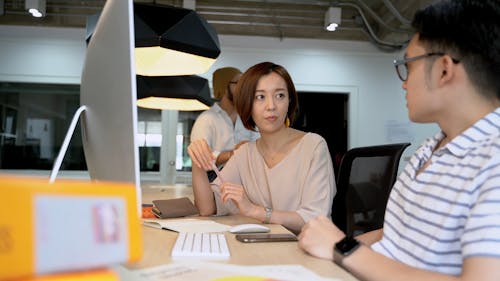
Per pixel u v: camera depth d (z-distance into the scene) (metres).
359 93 5.38
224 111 3.12
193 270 0.75
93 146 0.98
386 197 1.59
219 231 1.23
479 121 0.79
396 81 5.39
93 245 0.37
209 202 1.68
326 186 1.58
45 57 5.04
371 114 5.38
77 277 0.36
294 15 5.14
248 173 1.75
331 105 5.45
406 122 5.36
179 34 1.89
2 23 5.00
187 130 5.25
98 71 0.86
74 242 0.36
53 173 0.90
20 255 0.34
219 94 3.12
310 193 1.57
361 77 5.39
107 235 0.38
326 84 5.35
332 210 1.93
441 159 0.87
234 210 1.69
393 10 4.25
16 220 0.34
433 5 0.83
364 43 5.40
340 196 1.90
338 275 0.76
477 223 0.67
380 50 5.40
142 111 5.19
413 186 0.91
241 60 5.25
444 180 0.82
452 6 0.80
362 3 4.77
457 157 0.82
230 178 1.76
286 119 1.73
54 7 4.96
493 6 0.76
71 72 5.05
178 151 5.23
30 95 5.04
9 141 4.99
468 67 0.78
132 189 0.41
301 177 1.62
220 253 0.90
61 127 5.08
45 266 0.34
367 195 1.73
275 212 1.49
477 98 0.79
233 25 5.27
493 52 0.75
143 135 5.19
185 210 1.62
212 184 1.71
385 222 1.02
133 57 0.72
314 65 5.34
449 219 0.77
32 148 5.02
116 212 0.39
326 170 1.62
